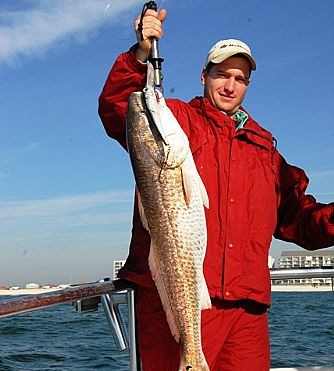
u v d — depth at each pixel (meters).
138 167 1.47
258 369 1.53
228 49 1.62
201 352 1.41
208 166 1.55
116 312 1.70
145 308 1.53
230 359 1.51
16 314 1.34
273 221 1.61
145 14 1.46
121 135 1.62
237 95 1.65
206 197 1.46
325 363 4.05
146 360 1.52
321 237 1.76
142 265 1.53
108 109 1.56
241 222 1.53
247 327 1.52
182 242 1.43
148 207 1.46
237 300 1.49
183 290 1.43
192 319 1.42
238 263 1.50
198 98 1.68
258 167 1.61
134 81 1.52
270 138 1.71
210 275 1.48
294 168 1.81
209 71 1.67
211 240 1.50
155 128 1.45
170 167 1.44
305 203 1.81
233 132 1.60
